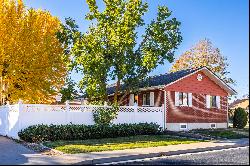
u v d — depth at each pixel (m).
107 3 27.92
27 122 22.53
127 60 27.80
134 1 27.50
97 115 24.80
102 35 27.89
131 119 26.95
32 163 13.73
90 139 22.72
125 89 30.31
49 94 32.00
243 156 15.91
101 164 14.13
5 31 29.44
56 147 18.11
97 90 27.33
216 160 14.78
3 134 26.17
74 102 33.38
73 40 28.33
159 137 24.42
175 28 28.27
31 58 30.28
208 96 33.47
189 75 31.56
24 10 31.44
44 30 32.47
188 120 31.48
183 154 17.14
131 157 15.70
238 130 30.34
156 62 27.42
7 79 30.27
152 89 31.27
